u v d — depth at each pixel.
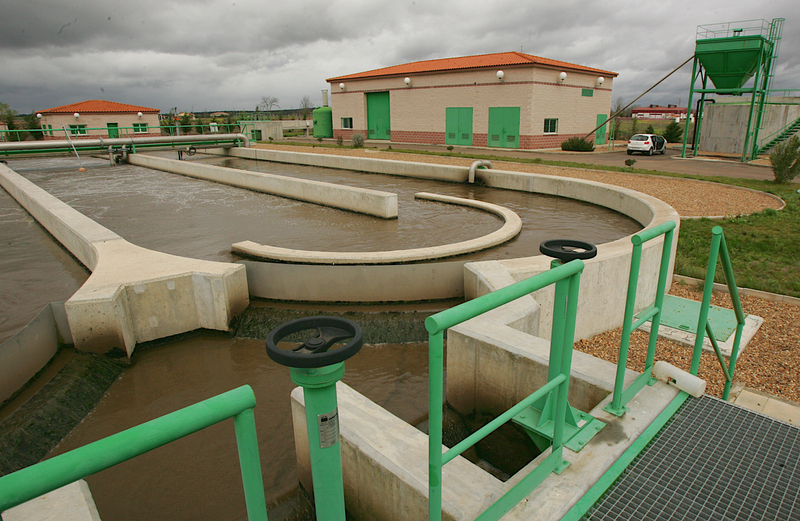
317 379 1.61
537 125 28.84
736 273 7.71
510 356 4.16
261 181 16.83
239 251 9.23
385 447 3.09
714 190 14.39
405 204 14.08
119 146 28.36
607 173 17.67
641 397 3.23
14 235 12.05
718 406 3.19
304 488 4.02
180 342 6.82
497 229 10.83
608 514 2.34
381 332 6.74
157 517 3.84
